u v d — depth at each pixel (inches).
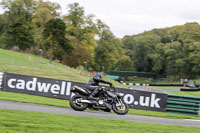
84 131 713.6
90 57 6604.3
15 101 1248.2
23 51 7711.6
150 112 1465.3
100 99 1093.8
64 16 7027.6
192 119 1357.0
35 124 730.2
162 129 883.4
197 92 4840.1
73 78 4222.4
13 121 738.8
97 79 1100.5
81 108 1083.3
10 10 7490.2
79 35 7081.7
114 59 7810.0
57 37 5812.0
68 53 6092.5
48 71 4274.1
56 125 746.8
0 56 5054.1
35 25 7770.7
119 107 1130.0
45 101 1406.3
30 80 1610.5
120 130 781.9
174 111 1537.9
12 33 7347.4
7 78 1617.9
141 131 807.1
